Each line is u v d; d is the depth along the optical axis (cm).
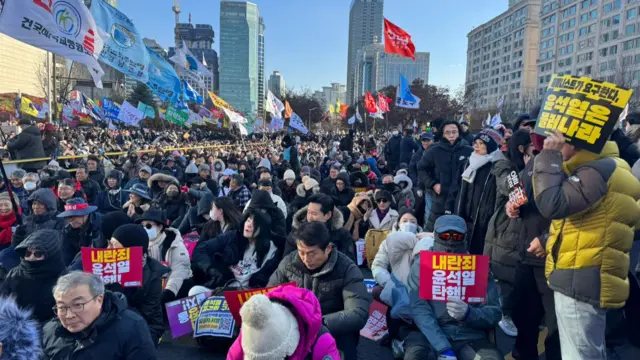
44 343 283
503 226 422
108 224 453
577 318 288
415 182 1015
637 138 650
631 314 385
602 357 291
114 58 779
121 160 1504
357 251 679
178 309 445
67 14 655
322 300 355
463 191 559
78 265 409
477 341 356
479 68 14150
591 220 280
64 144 1936
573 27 9538
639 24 7762
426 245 403
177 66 2155
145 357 285
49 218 532
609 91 273
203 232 593
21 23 607
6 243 566
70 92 3372
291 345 212
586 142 274
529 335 402
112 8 770
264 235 489
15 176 727
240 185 871
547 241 323
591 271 279
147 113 2745
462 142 662
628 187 278
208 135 5381
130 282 376
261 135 5469
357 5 16375
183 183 1306
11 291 347
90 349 274
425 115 6225
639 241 480
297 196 835
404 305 381
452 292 349
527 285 395
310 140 4453
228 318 430
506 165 435
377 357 440
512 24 12256
